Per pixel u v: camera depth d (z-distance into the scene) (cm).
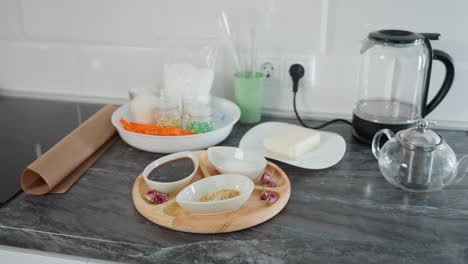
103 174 102
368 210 87
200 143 109
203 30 130
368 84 120
